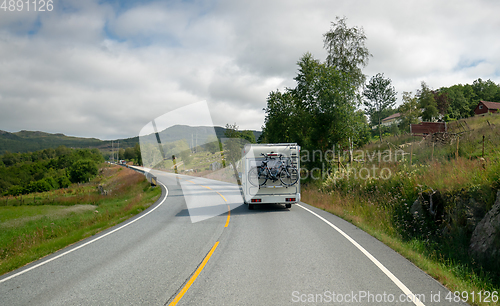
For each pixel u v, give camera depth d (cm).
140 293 483
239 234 902
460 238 764
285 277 529
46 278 590
